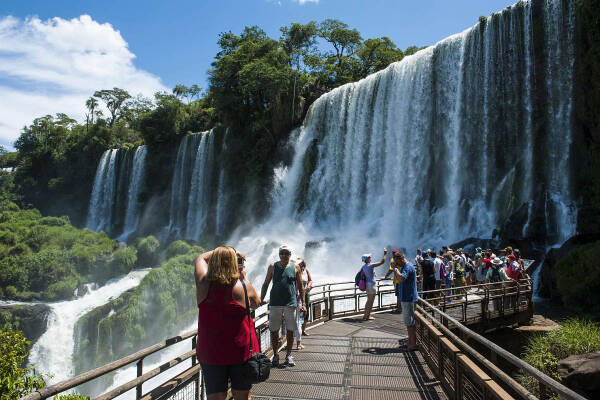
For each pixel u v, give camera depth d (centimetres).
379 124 3862
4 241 4600
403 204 3525
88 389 2698
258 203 4991
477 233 2925
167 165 6462
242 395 405
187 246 4078
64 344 3042
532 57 2823
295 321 784
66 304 3472
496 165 3002
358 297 1402
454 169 3247
